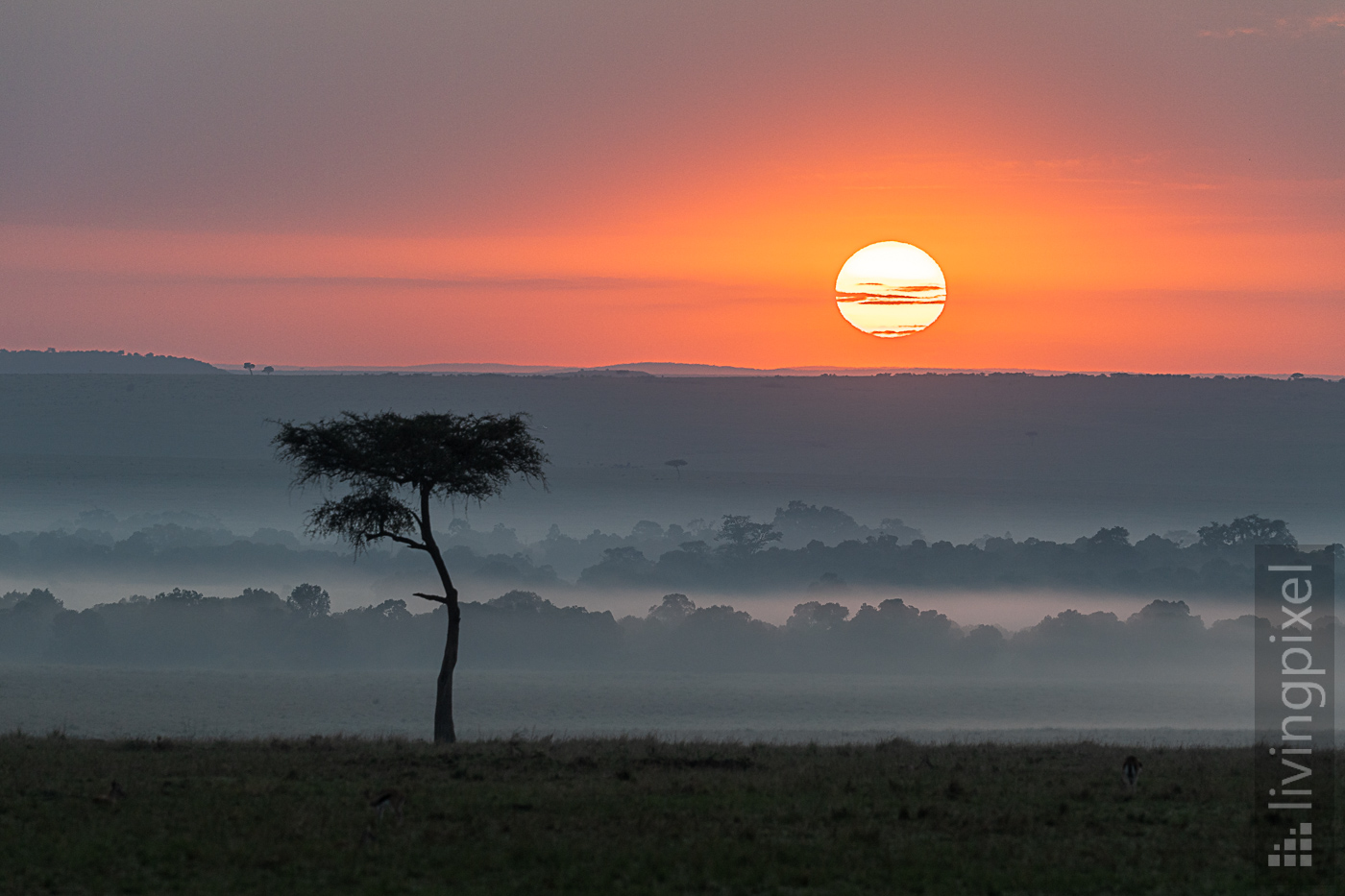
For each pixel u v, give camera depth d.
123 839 80.69
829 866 77.31
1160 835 87.31
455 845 81.19
